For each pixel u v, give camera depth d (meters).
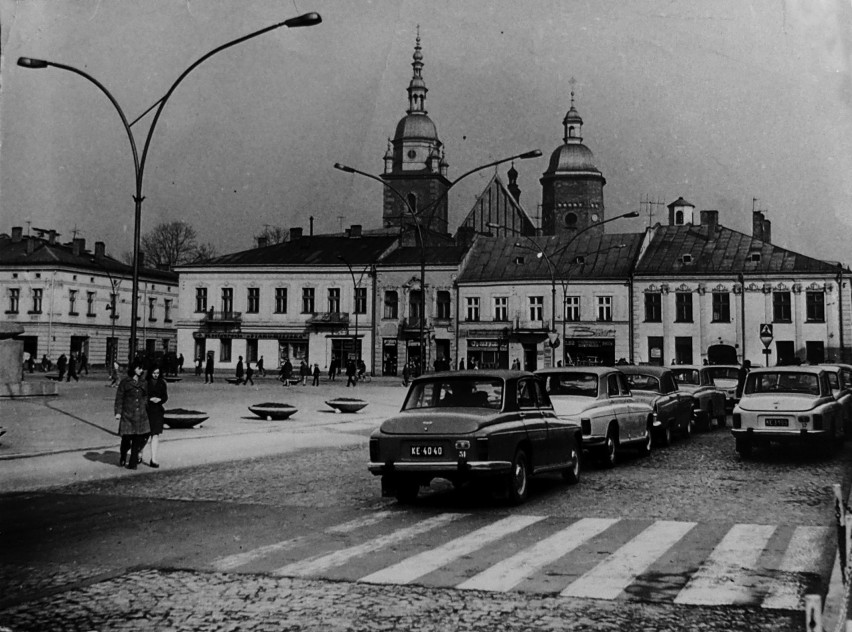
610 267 58.16
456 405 11.07
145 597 6.34
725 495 11.17
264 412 24.09
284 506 10.67
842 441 16.22
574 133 91.44
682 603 6.08
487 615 5.82
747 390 16.16
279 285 64.06
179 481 13.00
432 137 91.56
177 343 65.69
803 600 6.12
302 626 5.61
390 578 6.88
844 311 52.25
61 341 62.78
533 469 11.19
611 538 8.42
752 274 53.94
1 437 17.41
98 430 19.56
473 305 60.47
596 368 15.28
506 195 88.88
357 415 26.77
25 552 7.94
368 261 62.59
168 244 66.31
